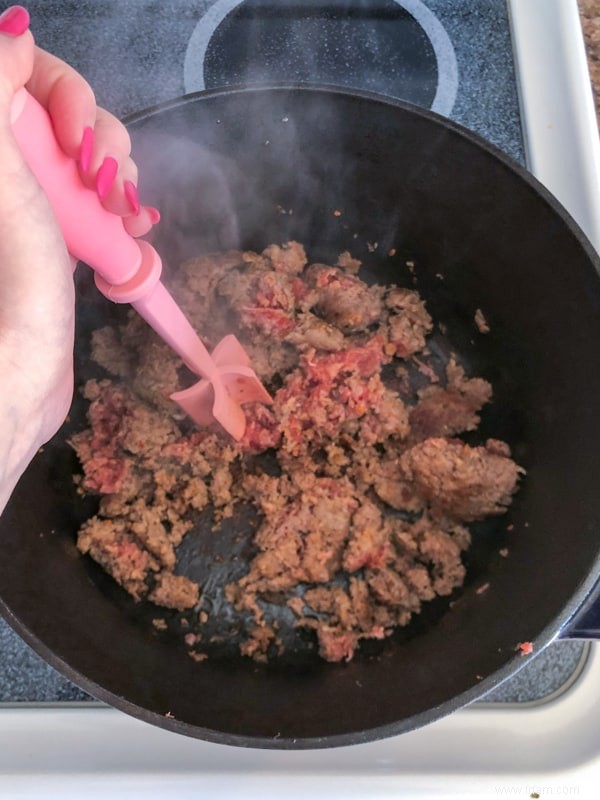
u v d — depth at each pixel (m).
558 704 0.37
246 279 0.46
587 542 0.33
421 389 0.47
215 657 0.40
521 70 0.46
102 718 0.37
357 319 0.47
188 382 0.45
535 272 0.39
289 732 0.31
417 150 0.40
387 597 0.41
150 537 0.43
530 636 0.32
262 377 0.47
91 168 0.29
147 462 0.44
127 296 0.33
